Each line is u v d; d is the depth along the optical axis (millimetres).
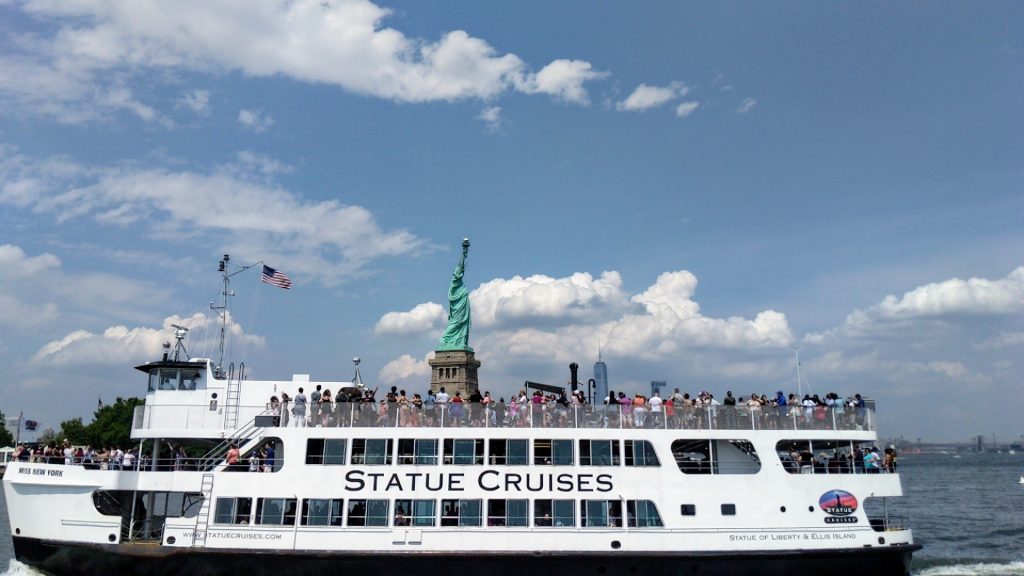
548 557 31984
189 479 33250
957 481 168875
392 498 32594
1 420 145125
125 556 32375
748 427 34250
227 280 40750
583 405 34000
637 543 32531
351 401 35406
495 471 32906
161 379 37031
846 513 33688
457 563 31969
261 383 37312
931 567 45625
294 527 32219
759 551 32719
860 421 35031
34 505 33688
